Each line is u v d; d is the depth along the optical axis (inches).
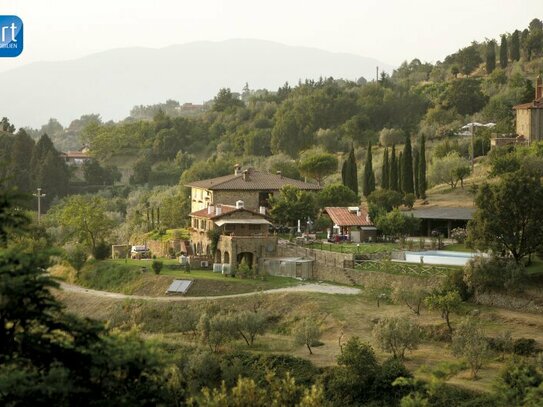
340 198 6269.7
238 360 3693.4
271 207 6136.8
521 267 4276.6
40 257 1664.6
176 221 7253.9
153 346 1786.4
